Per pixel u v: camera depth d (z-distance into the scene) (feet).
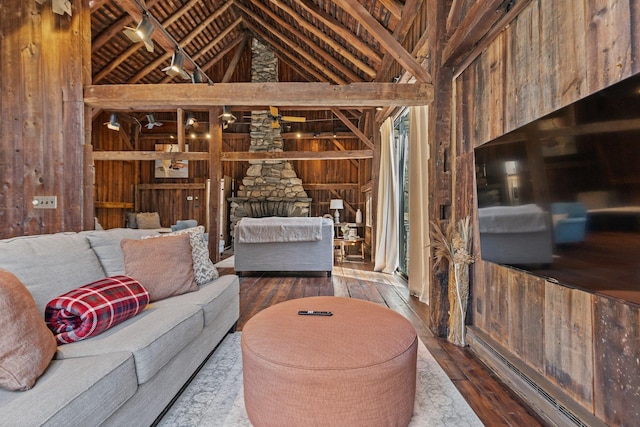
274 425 4.61
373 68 17.75
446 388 6.28
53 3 9.53
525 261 5.56
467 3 8.39
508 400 5.92
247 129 30.89
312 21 17.53
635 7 3.79
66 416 3.39
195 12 19.90
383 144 19.20
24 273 5.38
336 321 5.74
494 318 7.30
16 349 3.71
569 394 5.01
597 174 3.96
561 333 5.20
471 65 8.18
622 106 3.57
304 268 16.62
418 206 12.82
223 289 8.26
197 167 31.17
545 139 4.93
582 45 4.60
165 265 7.43
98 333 5.06
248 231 16.24
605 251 3.90
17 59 9.81
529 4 5.81
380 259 18.26
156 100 10.16
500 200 6.32
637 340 3.90
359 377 4.40
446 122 9.18
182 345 5.76
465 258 8.11
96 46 17.69
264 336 5.19
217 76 28.53
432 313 9.23
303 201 28.68
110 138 27.84
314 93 9.98
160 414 5.31
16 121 9.80
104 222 27.02
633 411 3.94
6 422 3.09
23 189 9.82
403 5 12.64
